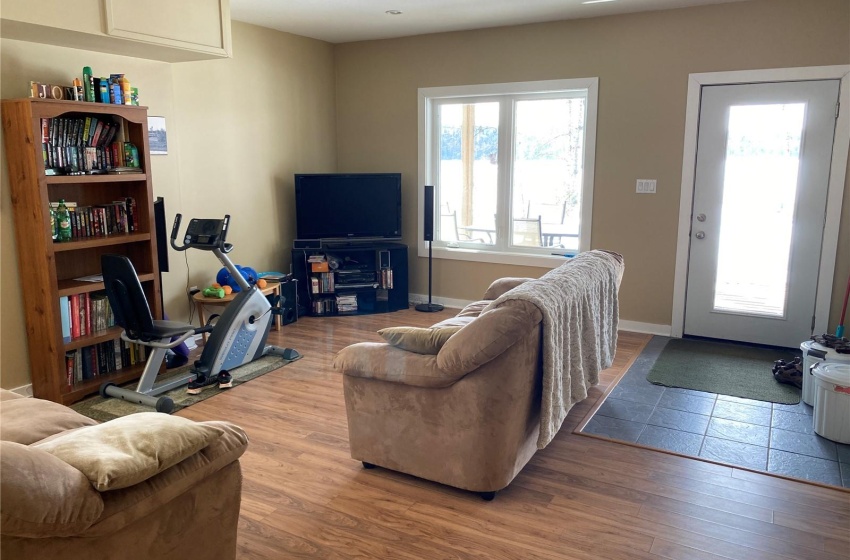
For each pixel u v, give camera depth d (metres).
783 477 2.69
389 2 4.36
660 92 4.65
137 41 3.43
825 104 4.16
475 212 5.73
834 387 2.97
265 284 4.88
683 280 4.77
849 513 2.42
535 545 2.23
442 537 2.29
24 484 1.33
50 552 1.45
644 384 3.82
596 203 5.02
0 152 3.32
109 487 1.50
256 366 4.18
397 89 5.77
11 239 3.43
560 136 5.23
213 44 3.87
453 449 2.51
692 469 2.78
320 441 3.08
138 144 3.83
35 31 3.15
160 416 1.85
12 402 2.30
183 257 4.64
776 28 4.22
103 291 3.89
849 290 4.06
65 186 3.71
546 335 2.38
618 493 2.58
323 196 5.55
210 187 4.83
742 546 2.22
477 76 5.37
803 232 4.34
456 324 3.00
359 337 4.91
